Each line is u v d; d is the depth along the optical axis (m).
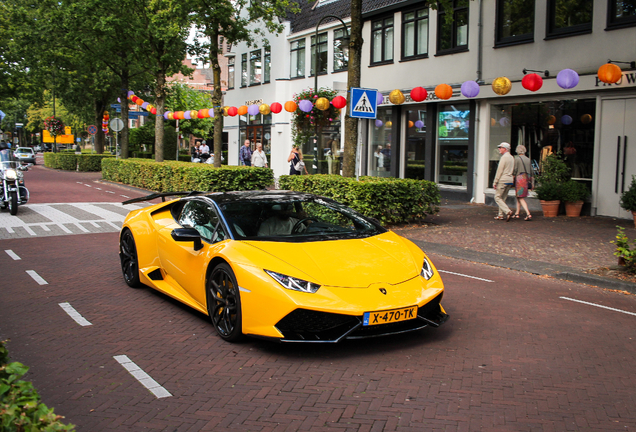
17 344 4.91
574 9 14.10
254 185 17.36
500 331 5.30
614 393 3.87
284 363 4.40
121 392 3.87
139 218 6.89
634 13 12.80
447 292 6.88
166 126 45.34
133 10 22.61
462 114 17.84
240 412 3.55
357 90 10.66
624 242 7.78
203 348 4.77
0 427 2.04
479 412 3.55
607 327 5.47
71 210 14.97
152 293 6.75
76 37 24.95
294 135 22.23
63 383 4.03
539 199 13.86
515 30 15.75
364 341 4.96
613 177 13.20
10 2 33.62
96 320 5.62
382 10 20.48
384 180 12.51
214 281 5.09
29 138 113.69
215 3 17.72
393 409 3.58
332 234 5.42
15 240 10.59
